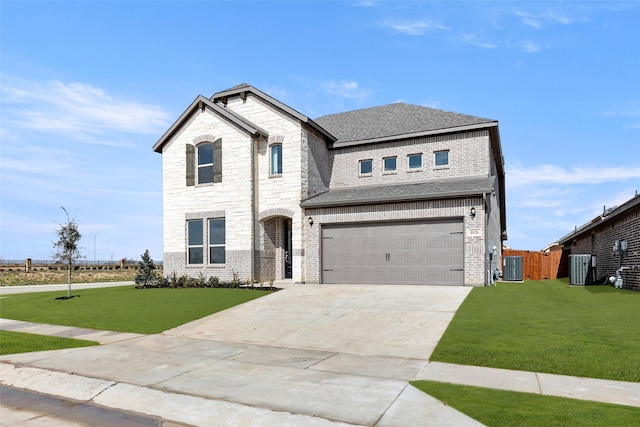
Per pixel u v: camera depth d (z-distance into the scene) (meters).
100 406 6.54
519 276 21.88
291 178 19.61
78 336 10.98
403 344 9.11
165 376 7.47
